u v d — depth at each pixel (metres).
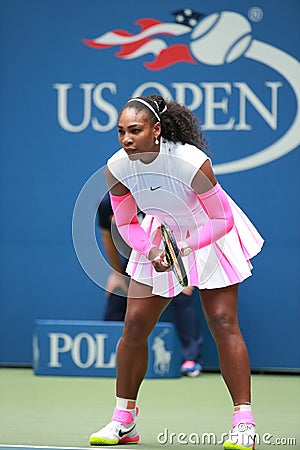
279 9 25.42
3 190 26.03
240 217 14.90
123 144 13.76
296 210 25.45
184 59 25.58
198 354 24.97
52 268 25.95
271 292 25.52
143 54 25.69
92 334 24.31
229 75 25.52
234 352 14.31
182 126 14.12
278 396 21.61
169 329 24.19
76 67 25.86
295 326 25.48
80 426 17.00
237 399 14.34
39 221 25.97
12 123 25.98
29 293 26.02
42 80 25.89
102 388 22.41
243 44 25.48
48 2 25.83
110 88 25.77
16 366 26.14
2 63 25.97
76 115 25.88
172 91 25.64
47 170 25.94
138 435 15.27
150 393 21.75
